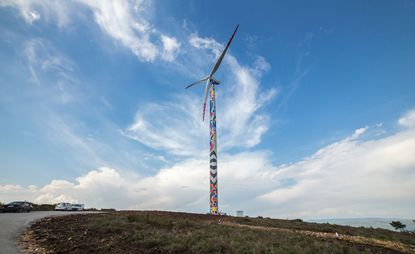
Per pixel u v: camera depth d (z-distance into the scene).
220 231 21.95
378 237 26.14
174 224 24.91
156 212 37.75
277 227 29.56
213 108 57.09
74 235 19.89
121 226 22.30
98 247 17.02
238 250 15.80
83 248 16.97
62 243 18.05
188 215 36.56
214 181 52.19
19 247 16.89
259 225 30.58
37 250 16.58
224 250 16.22
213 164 53.03
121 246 17.30
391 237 27.00
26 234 20.53
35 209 49.47
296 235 21.45
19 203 40.50
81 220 25.78
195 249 16.28
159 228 22.55
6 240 18.23
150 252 16.12
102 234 20.16
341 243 19.80
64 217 27.95
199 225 24.98
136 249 16.69
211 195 51.75
